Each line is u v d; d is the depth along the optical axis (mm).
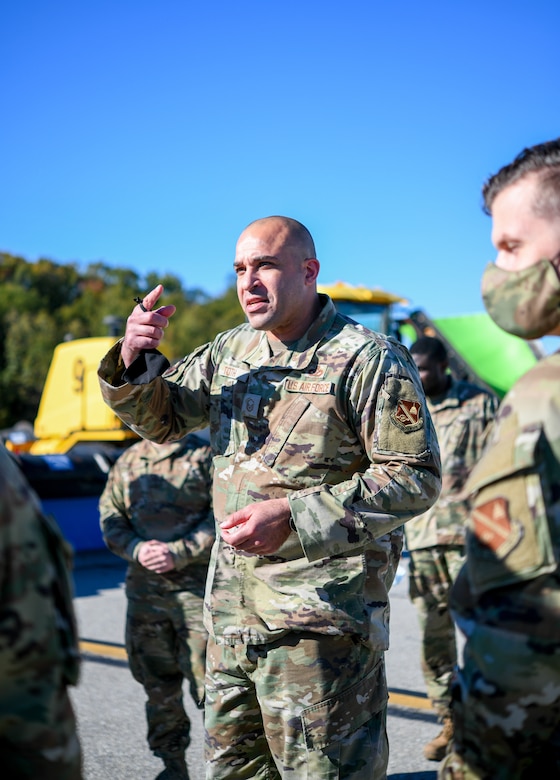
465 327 11703
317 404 2609
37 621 1509
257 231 2670
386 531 2453
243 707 2658
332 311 2773
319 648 2492
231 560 2658
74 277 54344
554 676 1538
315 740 2463
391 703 4891
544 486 1540
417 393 2594
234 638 2592
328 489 2439
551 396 1582
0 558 1482
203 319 50594
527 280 1648
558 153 1641
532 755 1583
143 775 3943
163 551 3561
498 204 1700
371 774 2520
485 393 4812
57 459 10367
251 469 2666
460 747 1634
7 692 1495
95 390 11547
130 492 3801
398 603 7684
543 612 1537
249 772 2680
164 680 3680
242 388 2742
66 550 1628
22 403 38812
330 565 2541
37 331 40906
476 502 1623
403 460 2508
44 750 1504
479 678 1587
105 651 6109
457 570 4395
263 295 2648
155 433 2859
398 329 12125
